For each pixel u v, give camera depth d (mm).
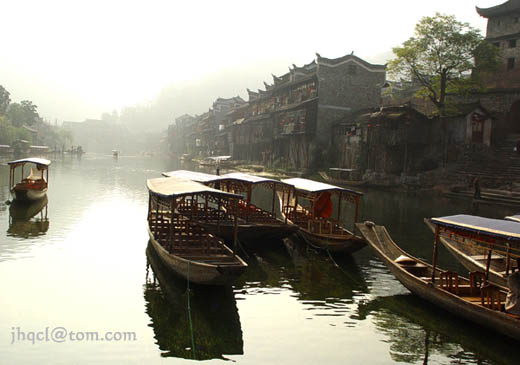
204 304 9148
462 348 7496
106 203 22578
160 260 11859
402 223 18922
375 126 35062
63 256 12328
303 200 27234
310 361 6926
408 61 33469
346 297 9906
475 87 33906
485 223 8367
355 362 6949
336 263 12844
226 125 76812
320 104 43625
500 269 10688
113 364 6648
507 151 31594
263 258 13305
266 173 47656
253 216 16016
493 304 7848
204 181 16625
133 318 8336
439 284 9133
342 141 41688
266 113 56406
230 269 8898
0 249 12789
